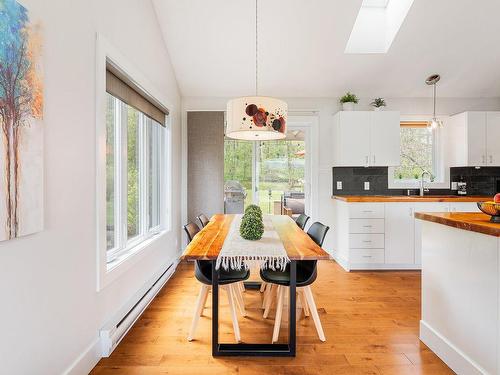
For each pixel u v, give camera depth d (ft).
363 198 12.82
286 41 11.55
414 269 12.91
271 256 5.88
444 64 12.71
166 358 6.52
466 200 12.75
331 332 7.65
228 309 8.95
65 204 5.36
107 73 7.01
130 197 9.46
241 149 15.30
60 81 5.20
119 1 7.54
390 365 6.35
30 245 4.52
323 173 14.93
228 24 10.85
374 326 7.98
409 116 14.89
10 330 4.16
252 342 7.16
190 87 14.16
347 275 12.26
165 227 12.45
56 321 5.12
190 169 14.65
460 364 5.97
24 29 4.26
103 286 6.57
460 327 6.05
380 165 13.61
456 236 6.21
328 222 14.93
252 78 13.60
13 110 4.05
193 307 9.07
